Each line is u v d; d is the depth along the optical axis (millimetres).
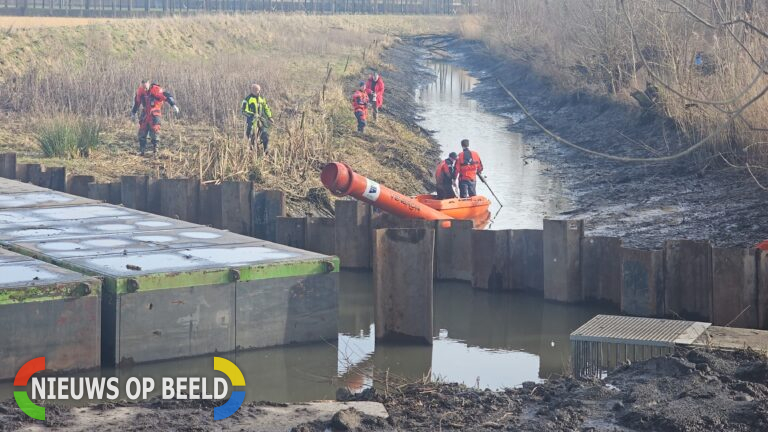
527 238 43219
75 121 68438
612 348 29047
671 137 72188
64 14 170125
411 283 35281
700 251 36938
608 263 40531
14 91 81562
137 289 30859
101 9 177250
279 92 92438
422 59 170500
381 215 48188
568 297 41125
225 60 113875
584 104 96250
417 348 35125
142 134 64938
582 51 100250
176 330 31859
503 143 88812
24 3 164625
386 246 35344
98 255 34531
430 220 46156
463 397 25875
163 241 37719
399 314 35438
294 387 30219
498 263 43438
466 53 175750
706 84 66812
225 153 58562
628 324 30234
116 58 112062
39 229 39625
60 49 106000
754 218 49562
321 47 152000
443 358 33938
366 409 24781
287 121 76000
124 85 82688
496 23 158125
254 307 33312
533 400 25594
